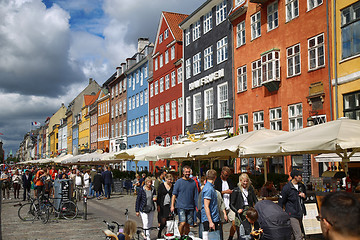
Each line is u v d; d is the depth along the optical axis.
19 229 12.75
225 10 28.84
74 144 91.88
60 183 15.28
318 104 18.72
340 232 1.92
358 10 16.34
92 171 27.59
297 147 8.86
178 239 6.51
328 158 15.81
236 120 26.50
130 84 54.50
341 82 17.14
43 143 148.88
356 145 7.95
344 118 9.42
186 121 35.44
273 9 22.81
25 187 24.33
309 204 9.56
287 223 6.12
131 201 21.91
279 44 22.12
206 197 7.85
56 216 15.20
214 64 30.14
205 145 16.42
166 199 10.03
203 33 32.38
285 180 17.30
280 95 21.88
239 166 25.22
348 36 16.83
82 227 12.91
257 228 6.47
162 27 42.88
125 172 31.66
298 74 20.34
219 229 8.03
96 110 71.69
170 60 40.25
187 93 35.41
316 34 19.14
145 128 48.16
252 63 24.81
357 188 9.66
